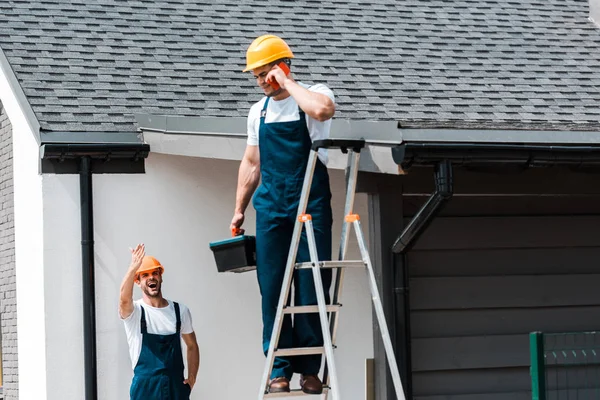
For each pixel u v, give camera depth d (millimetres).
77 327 11328
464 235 11516
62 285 11320
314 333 8195
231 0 15195
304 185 7945
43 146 11102
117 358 11398
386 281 10172
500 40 15180
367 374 10406
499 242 11609
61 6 14195
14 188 12648
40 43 13172
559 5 16703
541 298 11719
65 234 11359
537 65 14484
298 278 8234
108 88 12430
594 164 9180
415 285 11328
